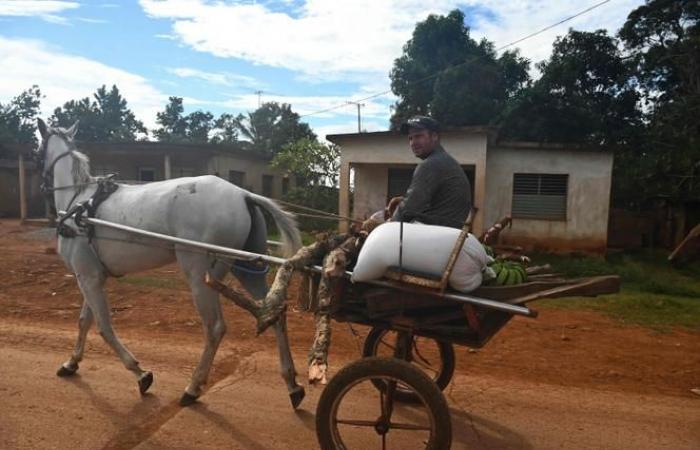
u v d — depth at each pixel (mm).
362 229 3953
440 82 24719
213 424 4125
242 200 4746
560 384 5227
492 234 4121
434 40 26516
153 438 3867
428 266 3344
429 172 3641
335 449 3355
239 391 4781
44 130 5570
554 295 3254
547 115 21859
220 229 4551
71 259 4906
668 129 18641
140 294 8570
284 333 4449
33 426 3994
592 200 15492
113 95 48469
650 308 8812
